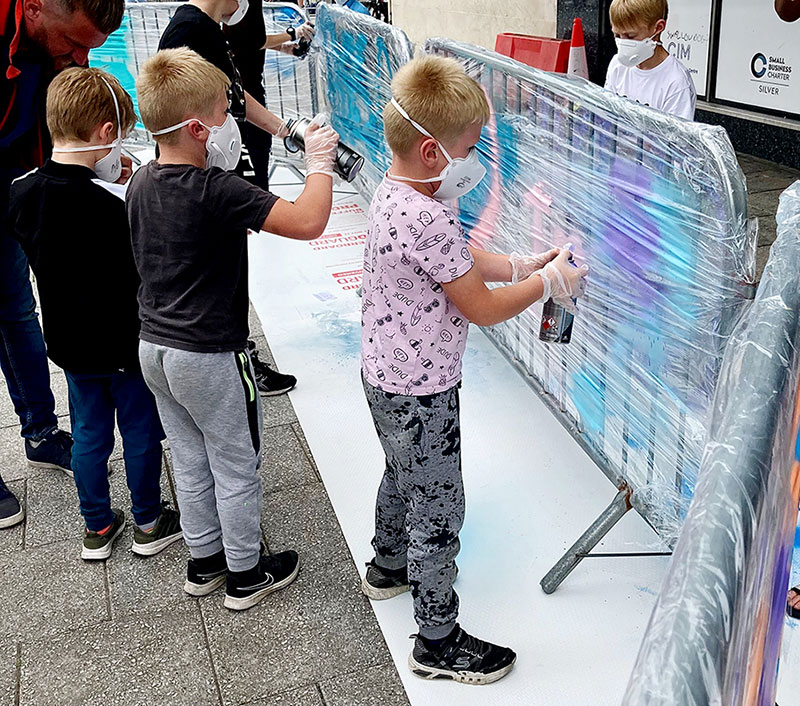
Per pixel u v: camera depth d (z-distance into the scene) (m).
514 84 2.79
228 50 3.12
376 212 1.94
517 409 3.50
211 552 2.59
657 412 2.22
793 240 1.54
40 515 3.07
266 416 3.57
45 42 2.62
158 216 2.19
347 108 5.20
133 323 2.52
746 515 0.81
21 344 3.12
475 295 1.88
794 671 2.04
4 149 2.79
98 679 2.35
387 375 1.99
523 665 2.29
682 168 1.93
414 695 2.23
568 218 2.55
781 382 1.07
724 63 6.11
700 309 1.95
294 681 2.30
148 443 2.70
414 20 9.02
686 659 0.63
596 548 2.71
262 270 5.00
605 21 5.85
